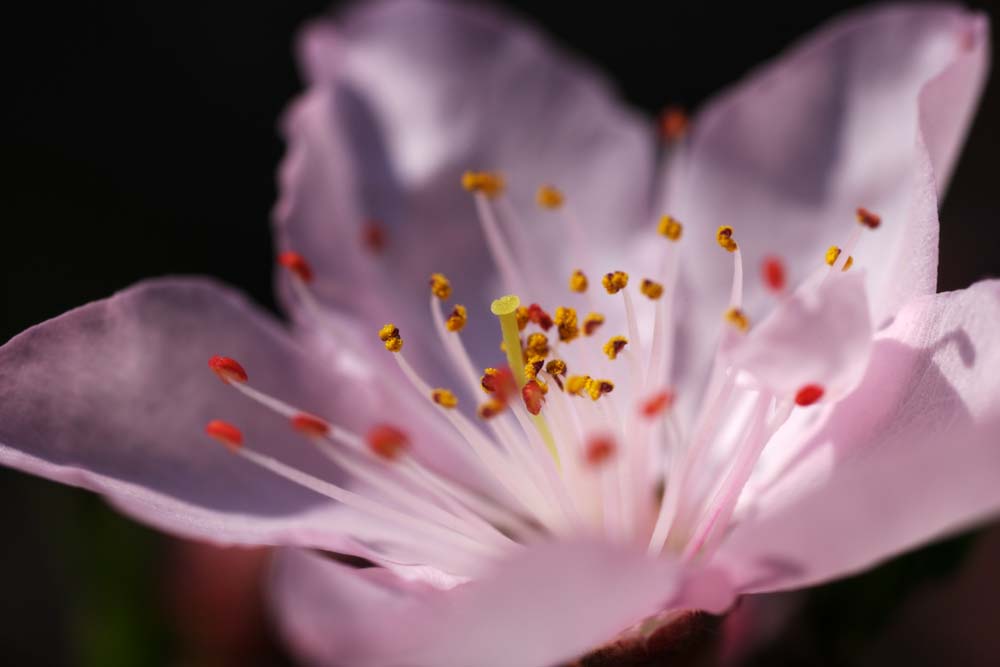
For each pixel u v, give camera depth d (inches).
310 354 4.1
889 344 3.7
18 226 6.1
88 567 4.4
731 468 3.8
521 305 4.2
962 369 3.6
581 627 3.3
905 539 3.3
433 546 3.8
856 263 4.0
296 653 4.3
